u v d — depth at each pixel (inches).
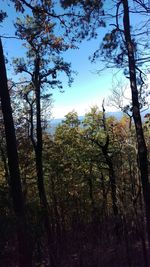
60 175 1418.6
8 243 434.6
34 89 1093.8
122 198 987.9
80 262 844.0
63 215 1393.9
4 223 428.1
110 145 1285.7
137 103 758.5
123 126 1162.0
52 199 1418.6
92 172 1437.0
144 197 766.5
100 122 1406.3
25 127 1230.3
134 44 727.7
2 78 658.8
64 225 1248.8
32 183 1278.3
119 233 1001.5
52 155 1390.3
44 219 578.6
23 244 461.4
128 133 1082.7
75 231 1064.2
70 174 1427.2
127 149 1056.2
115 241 981.8
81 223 1246.9
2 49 660.1
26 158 1259.8
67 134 1421.0
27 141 1232.2
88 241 967.0
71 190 1439.5
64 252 854.5
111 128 1274.6
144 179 765.3
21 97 1120.2
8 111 658.8
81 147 1403.8
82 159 1401.3
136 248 933.8
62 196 1429.6
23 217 470.0
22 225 458.6
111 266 874.1
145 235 929.5
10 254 442.6
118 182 1042.7
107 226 1090.7
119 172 1094.4
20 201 604.4
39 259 634.8
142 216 907.4
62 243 896.3
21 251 462.3
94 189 1478.8
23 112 1215.6
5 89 658.8
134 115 763.4
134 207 934.4
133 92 753.6
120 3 732.7
